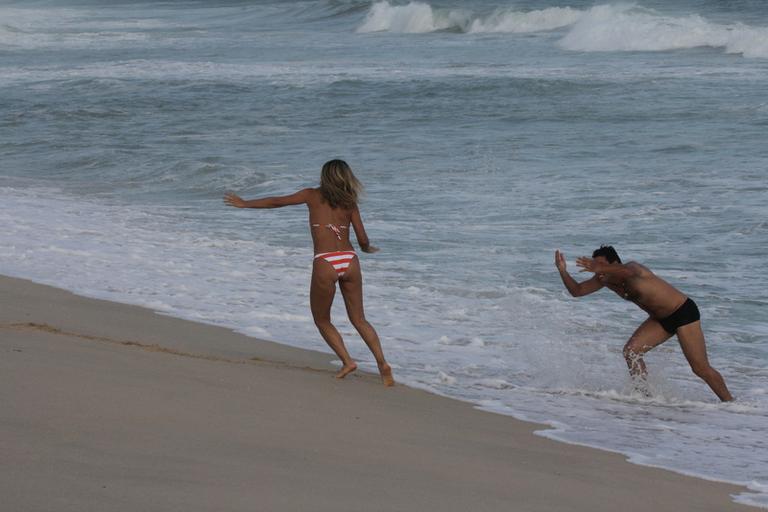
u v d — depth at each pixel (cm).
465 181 5303
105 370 1789
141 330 2519
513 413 1998
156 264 3559
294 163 5997
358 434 1620
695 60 10956
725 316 2978
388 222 4353
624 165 5628
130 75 11188
